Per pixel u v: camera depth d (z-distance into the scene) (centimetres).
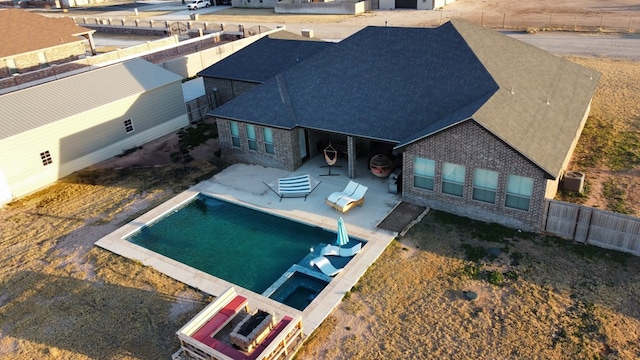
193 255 2106
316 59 2864
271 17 7431
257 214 2375
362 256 1955
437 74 2458
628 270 1767
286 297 1830
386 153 2705
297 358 1521
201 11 8569
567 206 1900
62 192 2697
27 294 1909
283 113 2623
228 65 3584
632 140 2733
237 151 2872
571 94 2562
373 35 2780
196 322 1587
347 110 2514
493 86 2280
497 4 7319
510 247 1941
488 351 1492
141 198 2564
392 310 1681
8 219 2464
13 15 4969
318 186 2525
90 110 2898
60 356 1609
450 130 2028
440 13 6775
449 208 2202
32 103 2817
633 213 2084
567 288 1709
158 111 3306
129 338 1658
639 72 3856
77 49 5209
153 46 5503
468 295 1712
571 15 6194
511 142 1914
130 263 2041
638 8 6309
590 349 1470
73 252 2152
